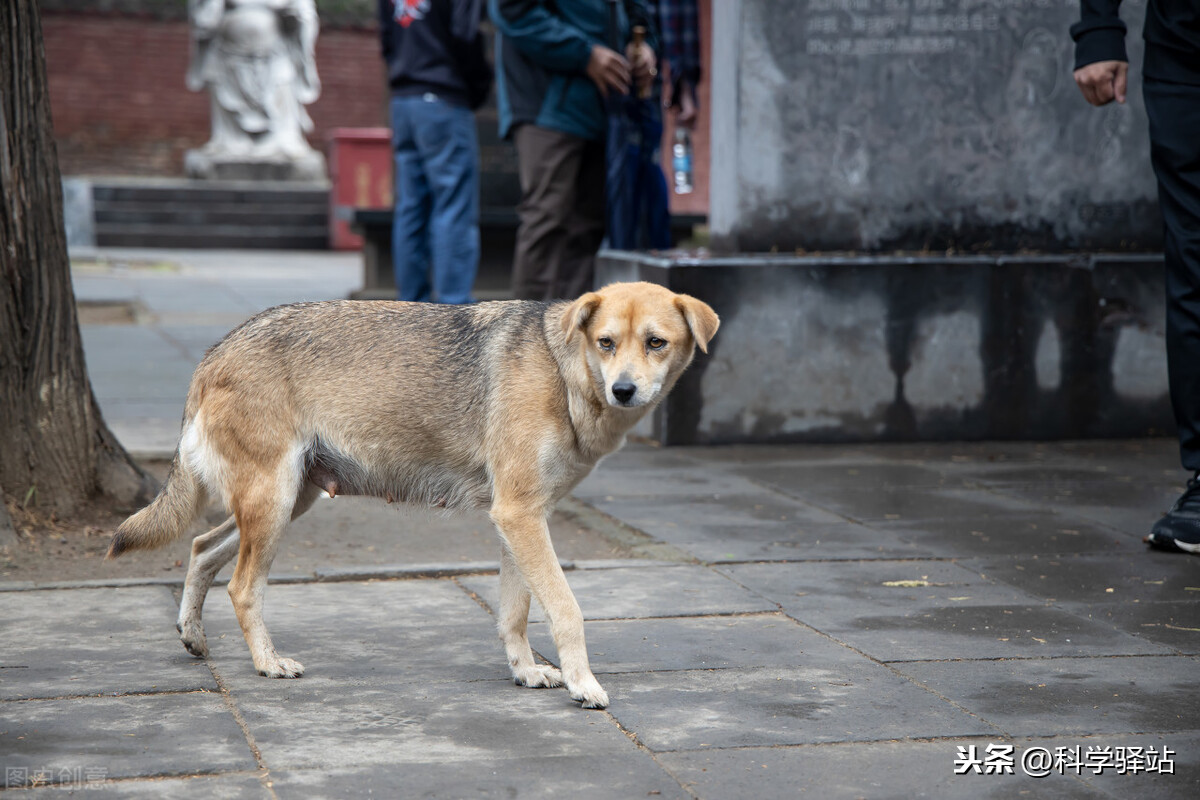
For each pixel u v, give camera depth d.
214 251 24.02
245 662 4.20
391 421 4.14
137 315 13.97
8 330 5.65
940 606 4.89
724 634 4.53
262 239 24.55
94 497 6.00
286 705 3.80
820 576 5.31
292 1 25.78
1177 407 5.84
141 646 4.34
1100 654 4.31
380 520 6.37
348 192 24.12
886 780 3.27
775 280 8.14
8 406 5.69
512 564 4.06
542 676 3.99
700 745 3.50
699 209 17.95
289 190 25.20
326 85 29.69
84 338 12.16
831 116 8.34
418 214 11.91
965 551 5.72
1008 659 4.25
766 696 3.89
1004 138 8.51
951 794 3.19
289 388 4.12
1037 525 6.20
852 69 8.30
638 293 4.01
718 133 8.80
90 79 28.16
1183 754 3.45
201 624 4.24
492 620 4.73
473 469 4.14
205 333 12.73
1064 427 8.52
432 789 3.19
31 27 5.63
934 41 8.34
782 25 8.20
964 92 8.41
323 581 5.23
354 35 29.77
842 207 8.45
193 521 4.30
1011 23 8.39
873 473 7.45
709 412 8.23
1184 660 4.25
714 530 6.09
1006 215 8.60
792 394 8.27
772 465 7.68
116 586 5.04
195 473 4.21
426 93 11.16
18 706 3.74
